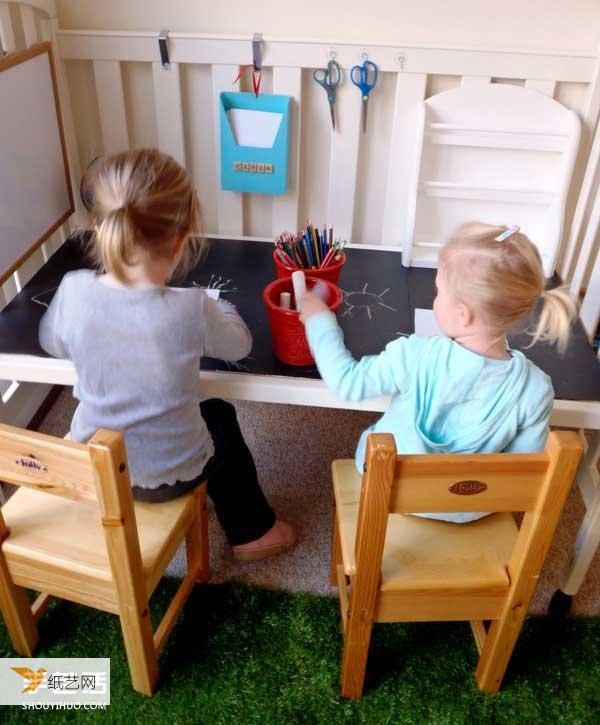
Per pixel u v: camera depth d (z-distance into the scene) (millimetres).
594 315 1450
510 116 1476
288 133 1566
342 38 1485
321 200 1710
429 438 1050
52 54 1458
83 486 888
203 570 1354
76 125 1653
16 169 1343
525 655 1284
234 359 1159
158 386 1024
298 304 1138
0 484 1568
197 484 1152
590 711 1204
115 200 959
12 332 1266
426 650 1281
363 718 1175
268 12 1484
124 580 994
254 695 1199
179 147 1627
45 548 1047
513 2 1433
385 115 1570
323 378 1097
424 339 1021
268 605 1341
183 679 1215
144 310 992
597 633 1327
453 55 1455
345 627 1182
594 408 1144
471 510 925
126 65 1559
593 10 1430
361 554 970
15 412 1659
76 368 1037
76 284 1021
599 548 1495
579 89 1506
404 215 1668
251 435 1742
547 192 1514
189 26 1512
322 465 1664
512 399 989
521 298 933
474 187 1524
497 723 1181
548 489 895
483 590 1051
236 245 1619
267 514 1408
